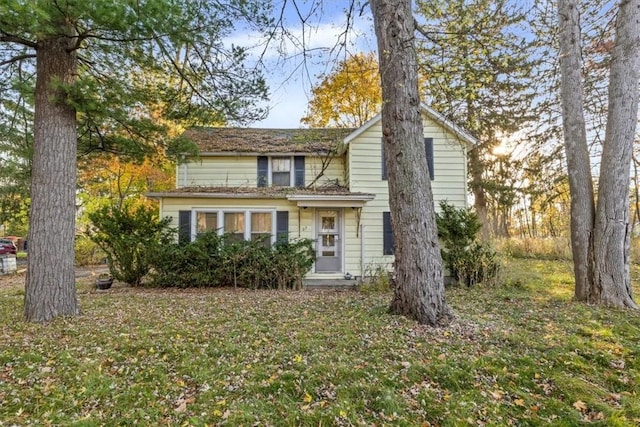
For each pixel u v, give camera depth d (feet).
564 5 22.38
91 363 12.12
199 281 29.71
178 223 32.78
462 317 17.48
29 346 13.66
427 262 16.80
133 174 52.90
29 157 24.57
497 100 43.47
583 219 21.89
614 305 20.27
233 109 24.17
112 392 10.40
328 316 18.52
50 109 18.08
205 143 39.17
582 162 22.04
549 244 49.11
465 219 31.58
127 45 18.67
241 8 19.11
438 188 34.50
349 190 34.55
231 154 38.04
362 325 16.35
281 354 13.07
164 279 29.71
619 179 20.61
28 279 17.93
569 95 22.38
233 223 33.60
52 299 17.98
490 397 10.43
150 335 15.08
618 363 12.72
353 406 9.83
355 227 34.27
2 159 26.73
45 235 17.93
